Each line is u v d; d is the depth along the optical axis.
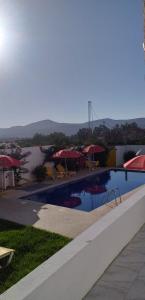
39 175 20.56
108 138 33.53
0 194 16.64
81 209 15.18
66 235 9.29
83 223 10.63
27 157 20.55
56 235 9.21
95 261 4.84
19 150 19.98
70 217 11.47
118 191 18.39
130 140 31.66
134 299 4.43
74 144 26.27
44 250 7.94
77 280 4.22
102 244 5.12
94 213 12.11
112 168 26.12
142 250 6.11
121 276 5.08
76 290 4.19
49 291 3.52
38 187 18.78
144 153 28.09
